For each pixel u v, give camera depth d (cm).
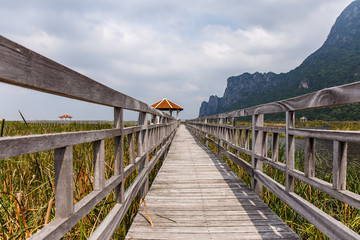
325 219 150
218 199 306
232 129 450
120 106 192
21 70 76
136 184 250
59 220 106
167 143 637
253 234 211
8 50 71
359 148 895
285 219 269
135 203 280
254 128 315
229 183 383
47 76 90
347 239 128
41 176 245
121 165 195
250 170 334
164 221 239
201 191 341
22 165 274
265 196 324
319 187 164
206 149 807
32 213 192
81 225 158
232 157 441
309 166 180
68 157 112
